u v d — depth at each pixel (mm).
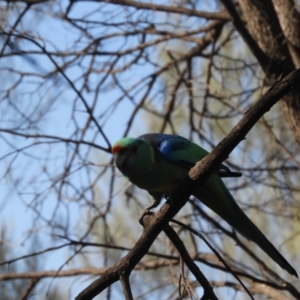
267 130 7309
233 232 6695
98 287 4246
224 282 6844
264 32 6457
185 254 4176
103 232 8289
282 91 3846
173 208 4270
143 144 5000
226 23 8438
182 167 5145
